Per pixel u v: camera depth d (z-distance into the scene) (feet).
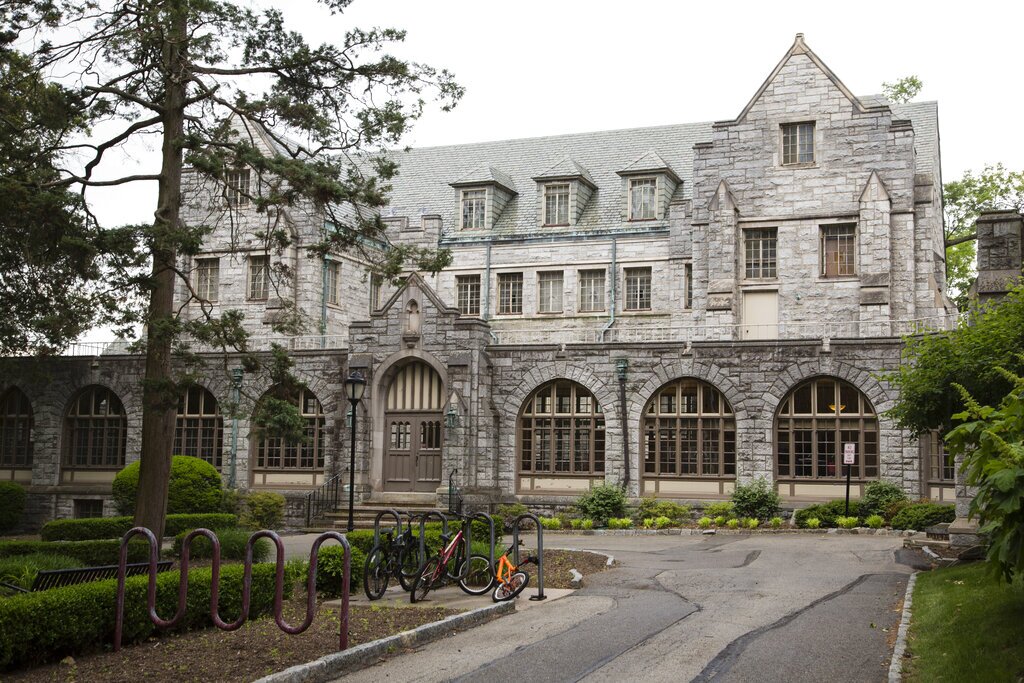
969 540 70.59
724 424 105.19
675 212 132.77
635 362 107.76
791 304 116.98
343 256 136.77
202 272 136.87
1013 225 68.13
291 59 68.80
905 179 114.62
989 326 59.77
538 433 111.04
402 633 42.11
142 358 121.60
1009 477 31.65
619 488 105.09
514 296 140.77
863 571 65.21
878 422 99.09
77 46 67.82
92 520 91.61
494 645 41.91
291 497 112.47
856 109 116.88
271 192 68.28
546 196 141.59
